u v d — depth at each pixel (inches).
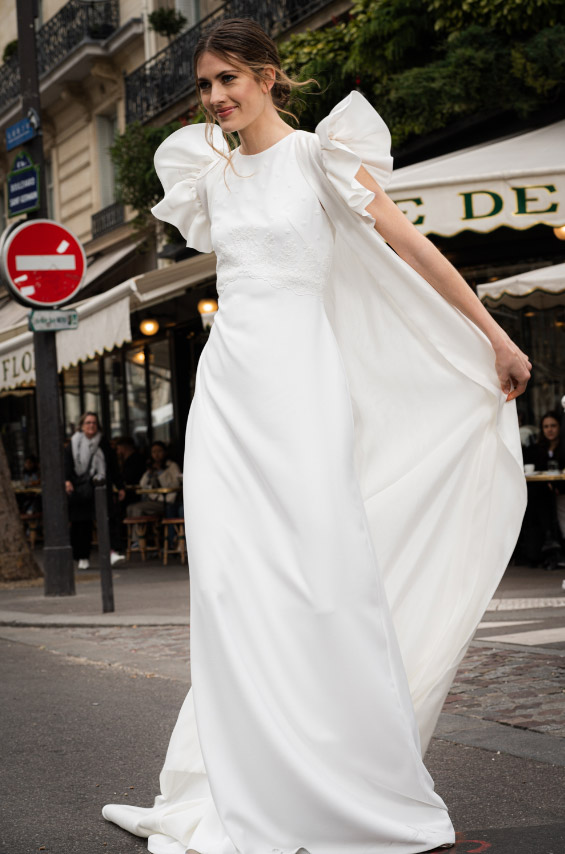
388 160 119.9
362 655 110.4
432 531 126.0
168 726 197.0
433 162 433.4
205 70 118.6
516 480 126.4
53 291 415.5
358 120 116.4
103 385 836.0
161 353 744.3
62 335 481.4
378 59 510.3
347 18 564.7
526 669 221.9
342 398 118.3
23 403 984.3
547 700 194.2
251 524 114.3
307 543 111.4
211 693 110.7
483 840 121.6
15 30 1057.5
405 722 112.1
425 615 125.8
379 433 127.1
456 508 127.0
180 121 680.4
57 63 896.3
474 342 124.0
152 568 527.8
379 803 110.7
